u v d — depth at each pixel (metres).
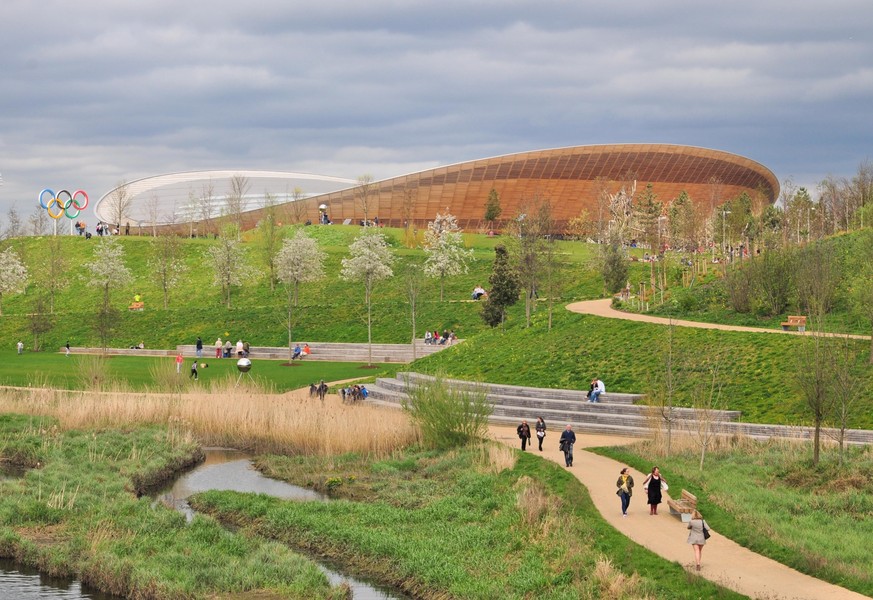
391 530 33.66
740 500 33.06
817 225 111.75
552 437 48.88
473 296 100.38
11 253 116.62
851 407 47.75
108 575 29.48
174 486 42.22
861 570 25.17
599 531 30.06
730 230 106.31
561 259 108.50
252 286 113.88
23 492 38.28
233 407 54.22
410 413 49.22
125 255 131.38
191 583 28.58
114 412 53.59
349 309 98.56
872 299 54.44
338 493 40.03
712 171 185.12
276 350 88.44
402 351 85.25
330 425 49.62
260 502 37.91
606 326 67.94
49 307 113.94
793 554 26.86
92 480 40.59
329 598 27.64
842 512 32.28
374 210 185.88
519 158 179.38
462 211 184.75
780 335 58.16
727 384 53.97
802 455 40.41
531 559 28.67
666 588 24.66
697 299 73.88
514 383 61.50
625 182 173.12
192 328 97.62
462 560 29.83
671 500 32.06
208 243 134.38
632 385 57.00
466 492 37.94
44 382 66.81
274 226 120.81
